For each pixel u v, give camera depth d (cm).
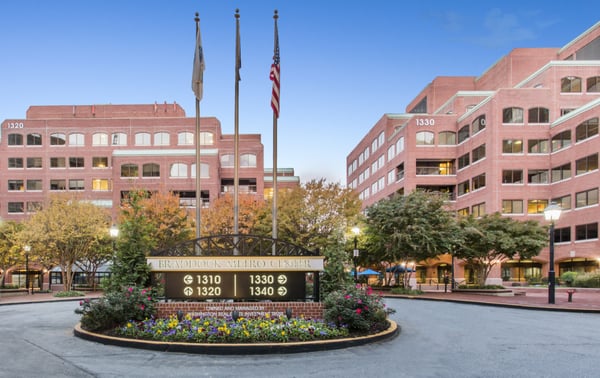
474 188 5512
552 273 2308
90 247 3947
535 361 991
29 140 6481
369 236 3469
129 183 5522
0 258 4259
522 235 3441
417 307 2252
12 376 859
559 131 5006
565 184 4875
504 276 5391
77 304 2631
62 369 910
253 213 4103
